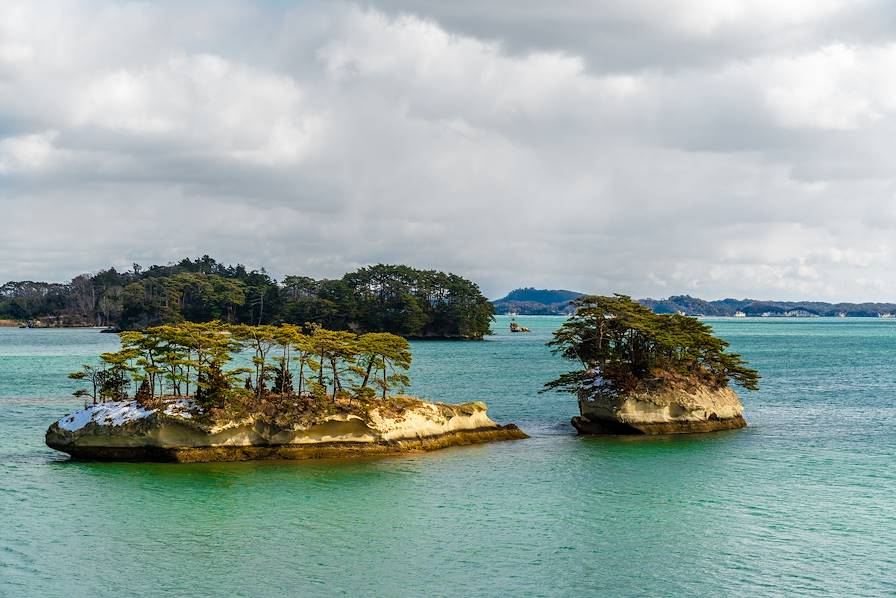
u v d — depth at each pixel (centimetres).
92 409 7500
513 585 4497
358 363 8525
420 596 4338
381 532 5328
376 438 7675
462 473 6938
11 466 6994
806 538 5250
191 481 6538
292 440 7406
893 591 4441
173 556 4866
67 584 4438
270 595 4328
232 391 7275
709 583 4541
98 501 5950
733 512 5809
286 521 5538
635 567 4762
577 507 5925
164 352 7588
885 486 6544
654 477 6844
